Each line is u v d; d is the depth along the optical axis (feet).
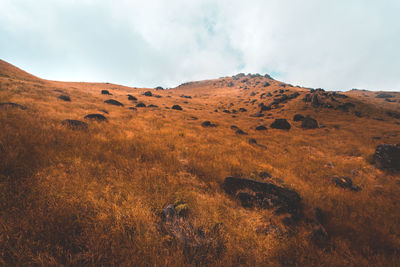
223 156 21.03
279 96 222.69
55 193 8.12
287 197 12.07
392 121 109.91
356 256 8.05
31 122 17.99
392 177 23.40
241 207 11.35
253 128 72.13
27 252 5.71
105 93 127.03
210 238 7.76
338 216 11.45
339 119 111.04
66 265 5.72
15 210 6.99
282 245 8.04
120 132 24.49
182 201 9.78
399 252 8.50
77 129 20.74
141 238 6.82
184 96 300.40
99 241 6.31
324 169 23.93
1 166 9.26
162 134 28.76
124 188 10.04
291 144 43.11
